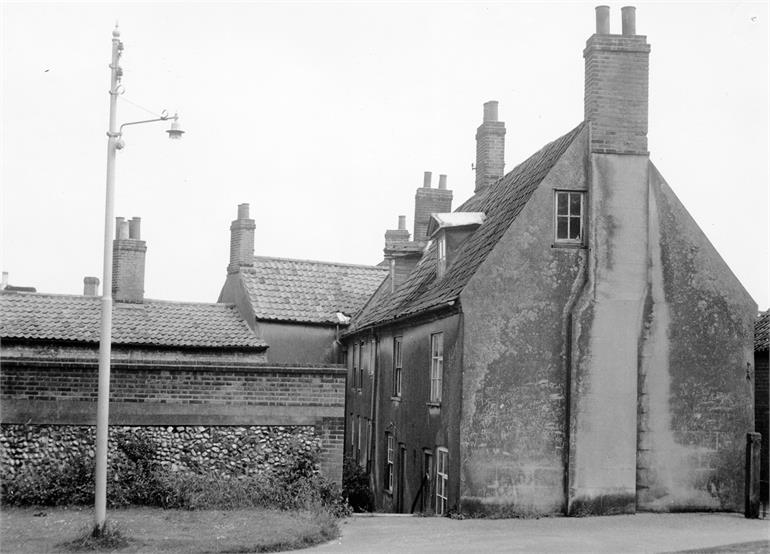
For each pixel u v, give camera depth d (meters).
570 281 20.58
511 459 19.86
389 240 37.00
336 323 35.25
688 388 20.94
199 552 13.98
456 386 20.28
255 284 35.91
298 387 20.23
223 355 30.80
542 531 17.36
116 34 14.74
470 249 22.91
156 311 32.31
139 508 18.27
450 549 14.88
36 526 15.95
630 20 21.14
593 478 19.97
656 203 21.25
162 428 19.50
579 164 20.86
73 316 30.05
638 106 21.05
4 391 18.75
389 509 26.64
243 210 37.03
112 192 14.64
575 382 20.14
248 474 19.72
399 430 25.81
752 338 21.44
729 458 20.94
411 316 23.56
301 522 16.66
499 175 30.20
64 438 18.92
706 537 16.45
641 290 20.72
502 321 20.19
